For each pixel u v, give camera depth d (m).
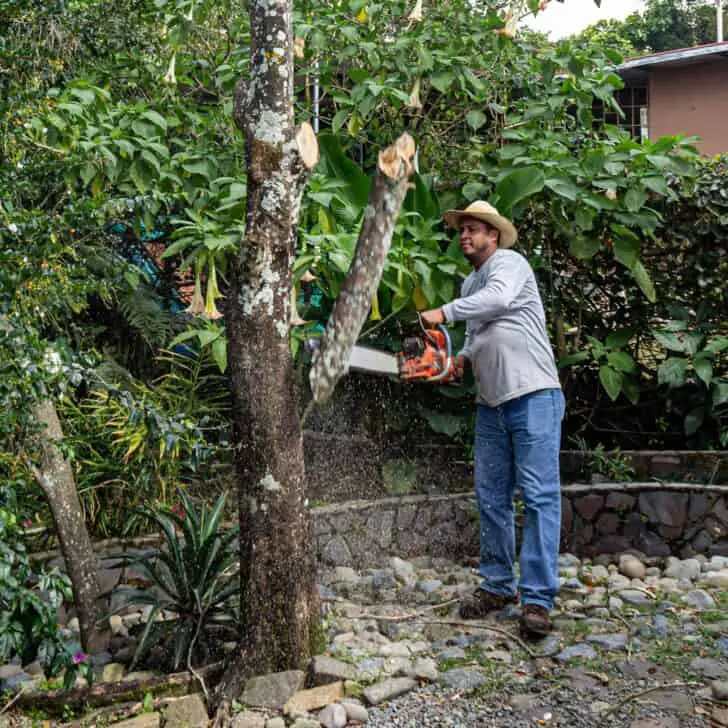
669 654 3.40
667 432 5.66
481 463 4.00
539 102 5.28
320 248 4.54
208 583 3.70
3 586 2.62
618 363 5.32
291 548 3.27
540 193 5.14
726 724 2.81
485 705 3.04
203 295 5.50
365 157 5.93
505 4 5.30
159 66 5.21
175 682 3.30
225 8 5.15
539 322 3.85
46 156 3.88
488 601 3.95
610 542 5.00
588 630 3.68
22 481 2.99
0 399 2.71
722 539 4.83
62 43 4.56
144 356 5.34
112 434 4.58
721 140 11.61
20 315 3.03
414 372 3.73
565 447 5.75
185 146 5.07
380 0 4.95
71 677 2.90
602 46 5.53
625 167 5.01
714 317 5.52
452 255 5.01
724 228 5.30
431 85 5.10
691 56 11.26
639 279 5.11
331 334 3.24
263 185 3.11
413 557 5.00
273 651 3.25
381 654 3.47
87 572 3.77
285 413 3.25
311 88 6.01
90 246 4.45
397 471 5.31
